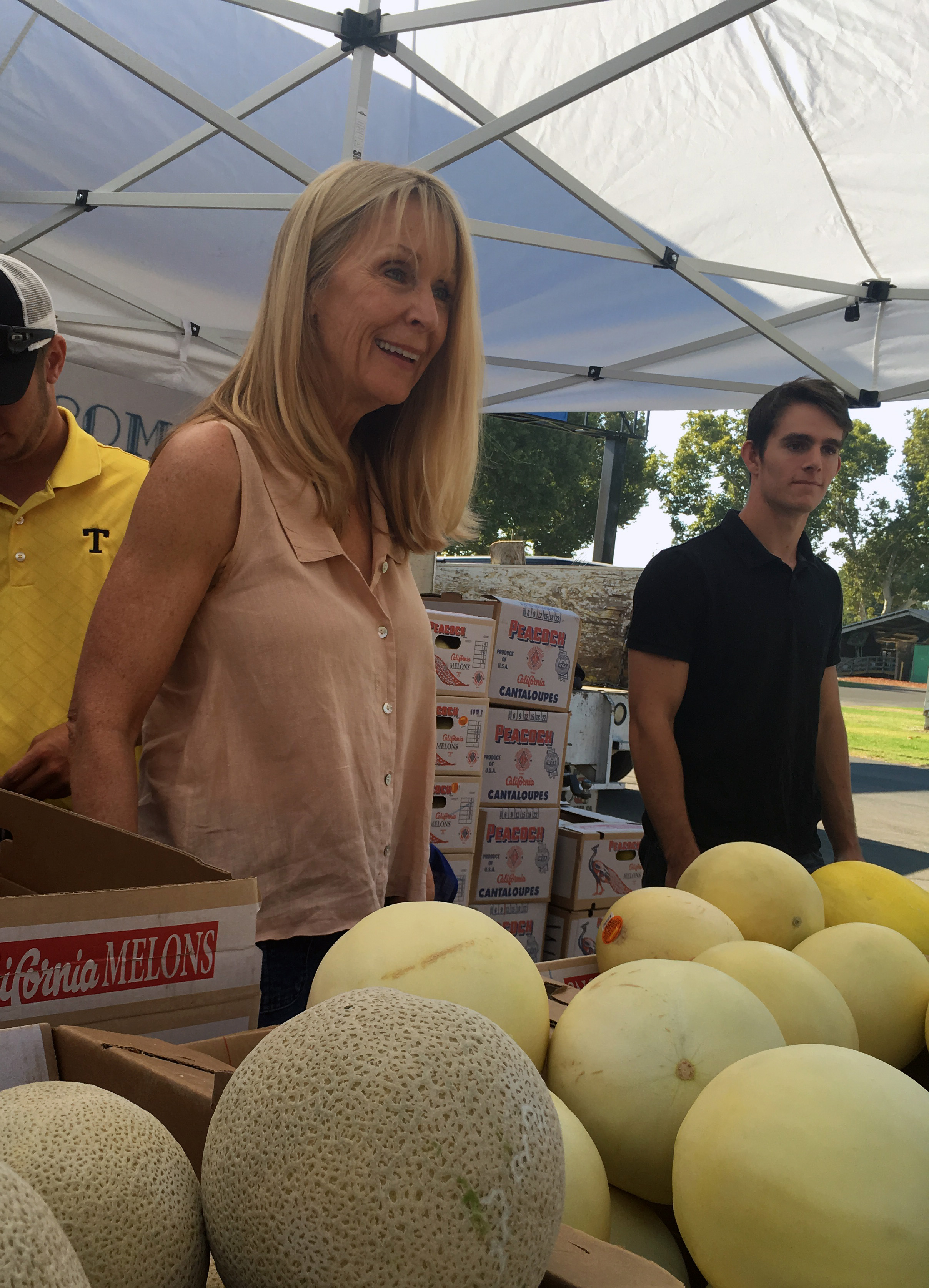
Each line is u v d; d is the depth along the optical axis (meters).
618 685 8.84
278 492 1.34
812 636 2.53
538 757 3.70
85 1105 0.54
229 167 4.09
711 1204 0.64
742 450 2.61
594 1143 0.78
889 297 4.10
